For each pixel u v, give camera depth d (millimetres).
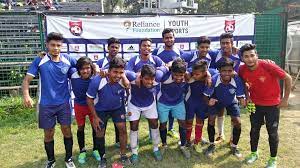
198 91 5059
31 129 6449
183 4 21297
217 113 5203
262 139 5824
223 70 4750
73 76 4699
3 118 7008
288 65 12055
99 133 4688
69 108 4602
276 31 8398
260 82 4562
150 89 4777
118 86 4578
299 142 5730
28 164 4988
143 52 5137
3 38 11133
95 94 4535
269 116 4668
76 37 7027
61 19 6887
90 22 7062
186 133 5262
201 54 5465
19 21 12969
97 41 7156
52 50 4336
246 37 8047
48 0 16484
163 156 5184
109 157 5152
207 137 5945
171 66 4754
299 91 10000
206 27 7754
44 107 4383
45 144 4641
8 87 8359
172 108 5055
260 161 5004
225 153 5281
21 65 8727
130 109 4867
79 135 5008
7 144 5723
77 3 20578
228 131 6211
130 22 7281
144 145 5621
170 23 7516
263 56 8508
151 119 4965
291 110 7828
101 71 4508
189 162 4992
